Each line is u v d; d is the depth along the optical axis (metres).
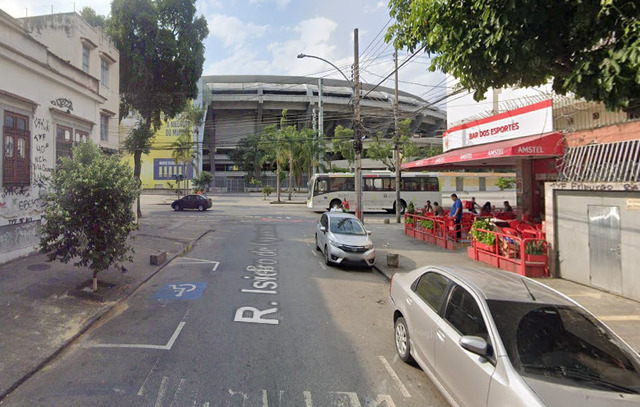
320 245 12.05
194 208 30.39
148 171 58.38
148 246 12.45
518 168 14.30
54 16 15.16
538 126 11.72
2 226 8.64
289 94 78.94
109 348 4.95
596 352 3.06
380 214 28.86
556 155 10.45
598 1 4.10
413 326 4.44
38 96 9.91
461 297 3.80
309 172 52.09
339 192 28.67
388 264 10.46
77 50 15.48
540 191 13.56
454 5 5.15
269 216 25.81
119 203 6.90
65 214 6.45
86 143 7.24
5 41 8.77
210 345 5.11
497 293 3.62
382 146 39.97
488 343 3.12
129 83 21.38
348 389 4.06
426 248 13.58
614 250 7.56
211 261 10.80
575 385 2.74
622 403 2.62
